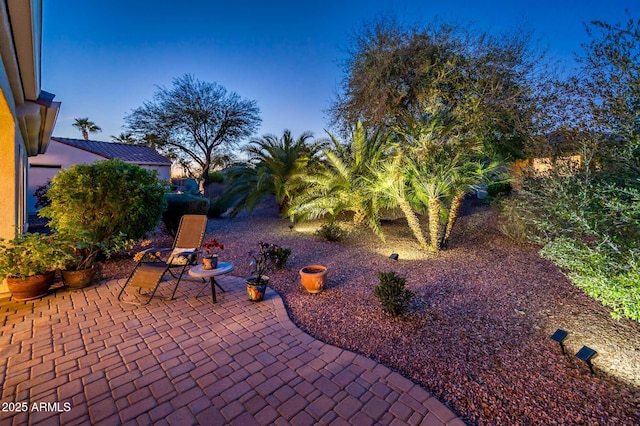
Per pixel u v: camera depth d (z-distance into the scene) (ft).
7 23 7.91
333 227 25.49
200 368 8.72
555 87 17.98
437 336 10.55
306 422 6.78
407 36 30.14
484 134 25.38
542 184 13.12
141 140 72.13
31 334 10.58
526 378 8.31
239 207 35.45
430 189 20.89
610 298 8.61
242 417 6.91
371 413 7.04
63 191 17.58
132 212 19.17
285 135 35.76
